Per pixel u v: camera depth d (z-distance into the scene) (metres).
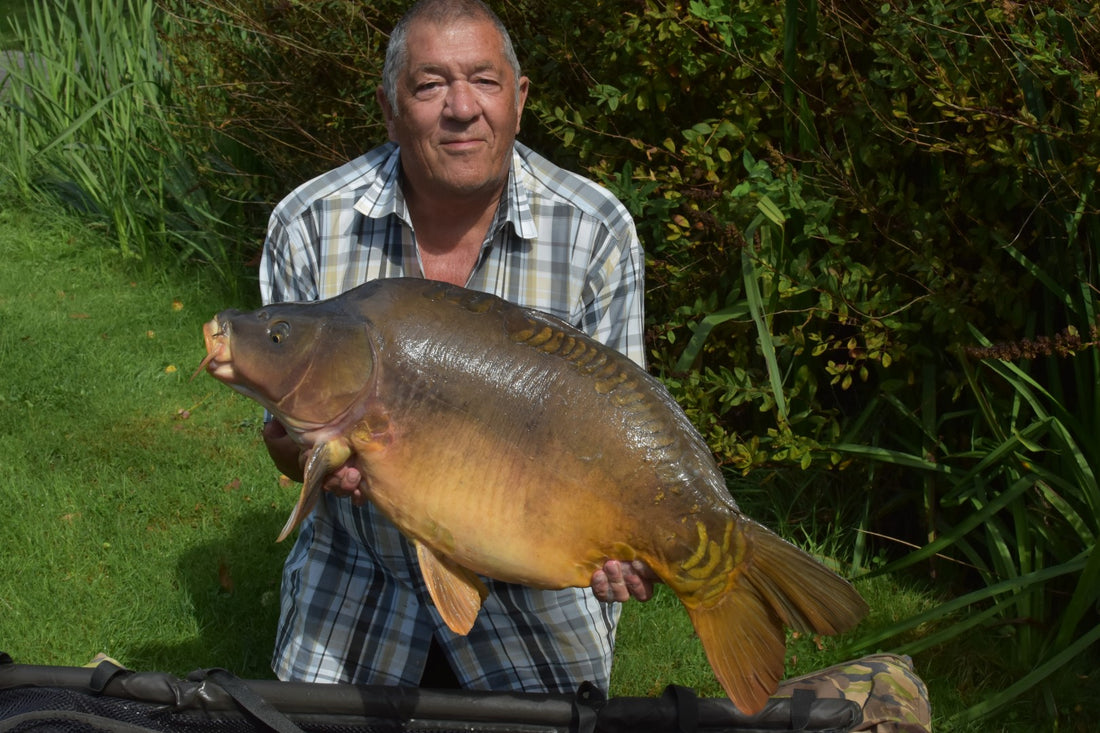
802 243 3.62
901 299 3.50
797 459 3.60
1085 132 3.03
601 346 1.89
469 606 1.91
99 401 5.06
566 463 1.82
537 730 1.99
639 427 1.83
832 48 3.52
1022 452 3.47
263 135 5.43
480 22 2.24
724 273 3.82
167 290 6.25
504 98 2.27
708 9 3.54
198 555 4.00
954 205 3.43
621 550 1.84
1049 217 3.30
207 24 5.62
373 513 2.38
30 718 1.84
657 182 3.79
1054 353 3.18
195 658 3.50
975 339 3.50
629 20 3.84
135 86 6.58
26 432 4.75
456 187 2.28
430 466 1.85
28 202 7.13
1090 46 3.06
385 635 2.49
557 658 2.49
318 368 1.84
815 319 3.69
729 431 3.99
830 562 3.78
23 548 3.98
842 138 3.75
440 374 1.85
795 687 2.26
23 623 3.57
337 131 5.09
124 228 6.62
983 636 3.49
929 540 3.61
